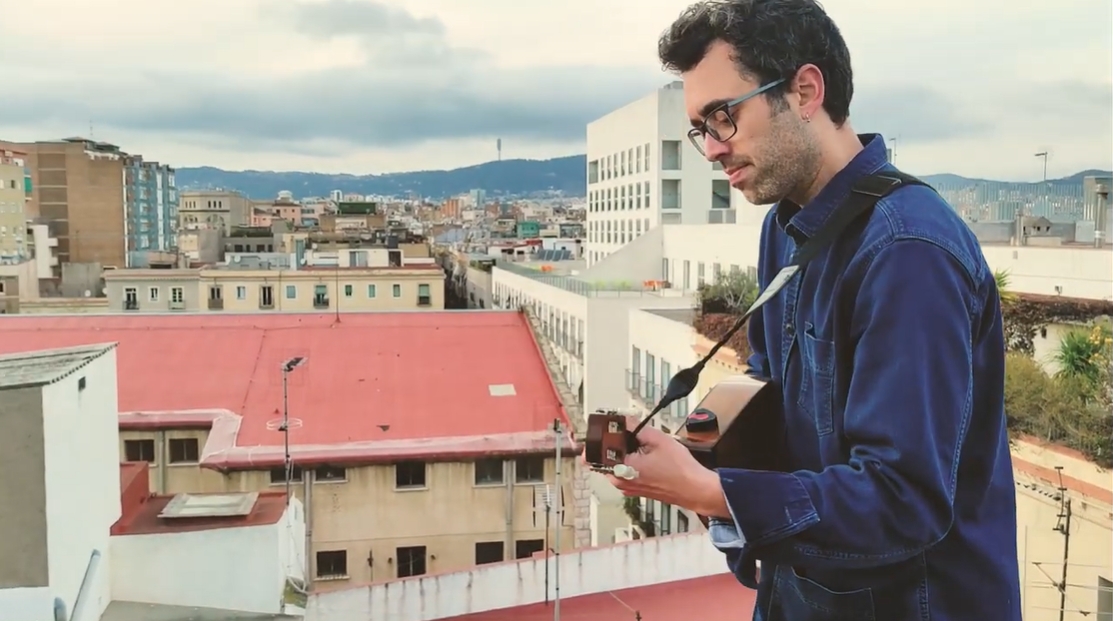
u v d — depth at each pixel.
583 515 21.91
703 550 13.26
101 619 11.35
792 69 1.96
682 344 23.98
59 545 10.03
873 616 2.02
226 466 20.84
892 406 1.71
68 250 98.69
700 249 38.69
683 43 2.04
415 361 26.67
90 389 11.29
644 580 12.94
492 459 21.75
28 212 97.62
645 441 1.85
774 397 2.28
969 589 1.97
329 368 26.11
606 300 36.69
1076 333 13.15
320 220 131.38
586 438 1.91
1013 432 12.34
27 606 9.70
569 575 12.67
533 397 24.56
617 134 59.16
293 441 22.00
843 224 1.97
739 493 1.75
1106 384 11.88
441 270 69.00
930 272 1.79
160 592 12.01
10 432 9.68
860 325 1.86
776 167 2.01
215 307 66.31
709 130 2.04
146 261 80.81
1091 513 10.98
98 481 11.53
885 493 1.68
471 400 24.33
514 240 134.25
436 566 21.53
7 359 11.39
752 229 33.16
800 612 2.14
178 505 12.79
